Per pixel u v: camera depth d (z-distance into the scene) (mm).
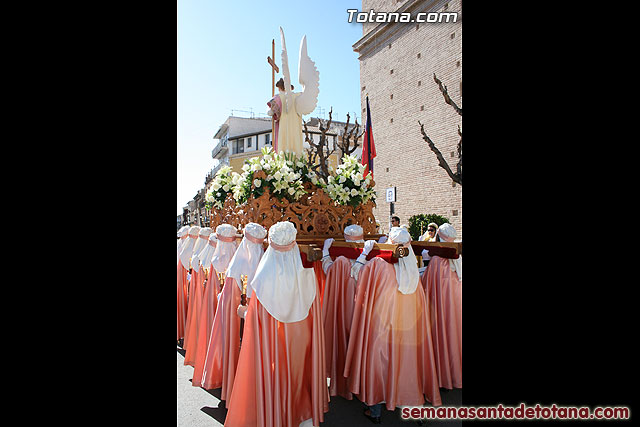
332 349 4516
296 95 5645
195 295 5461
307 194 5246
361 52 14617
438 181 11141
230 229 4504
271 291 3170
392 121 13016
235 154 36312
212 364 4242
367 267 3996
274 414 3184
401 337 3893
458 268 4617
